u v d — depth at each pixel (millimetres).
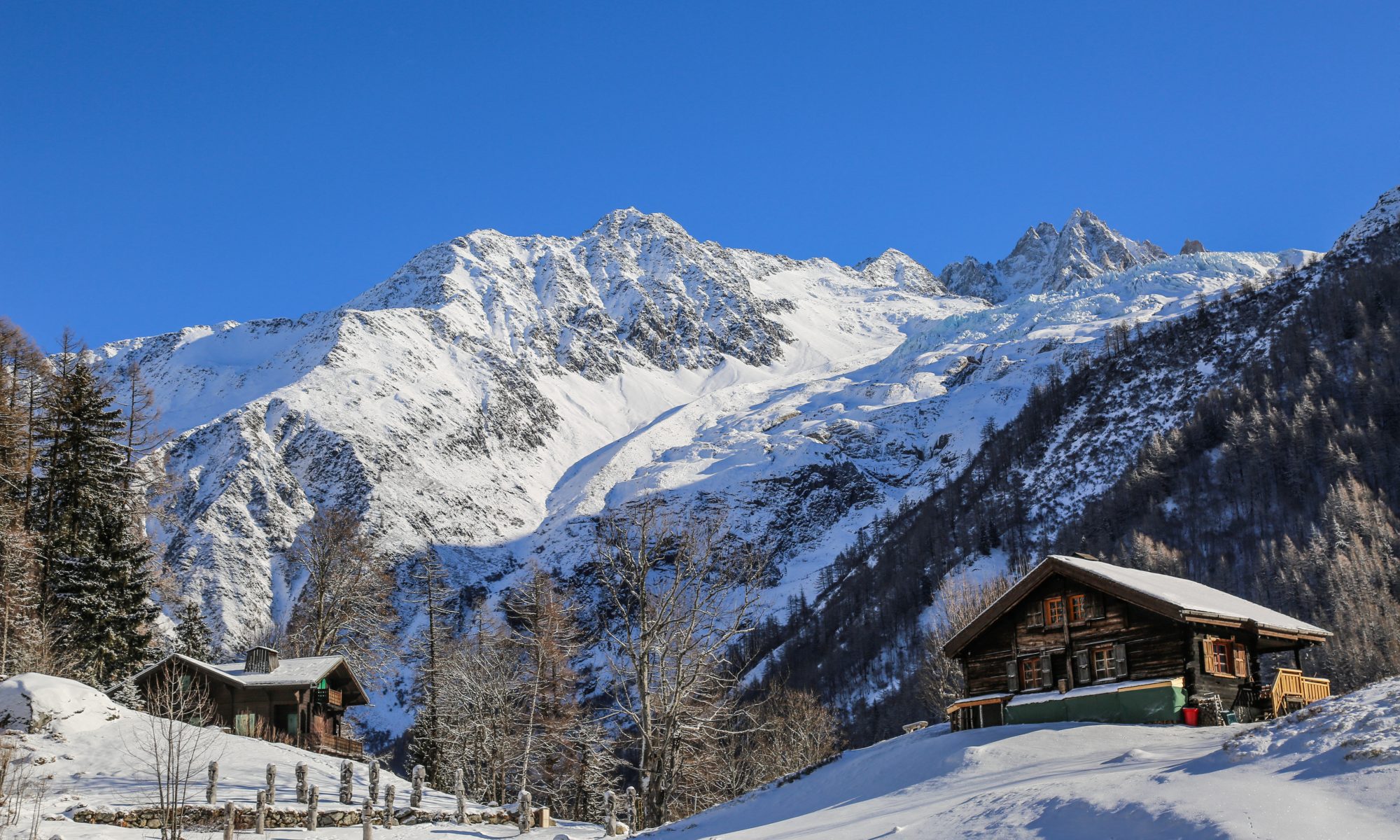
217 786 37406
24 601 52312
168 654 63406
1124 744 29078
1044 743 30781
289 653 69438
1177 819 17469
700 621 45875
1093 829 18531
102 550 59812
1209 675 34062
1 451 56875
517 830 39344
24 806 32656
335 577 65938
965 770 29906
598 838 39812
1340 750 18984
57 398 60969
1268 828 16141
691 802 54375
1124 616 35844
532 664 62625
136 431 70562
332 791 40750
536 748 60375
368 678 65375
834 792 34375
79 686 43000
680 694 42312
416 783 39781
